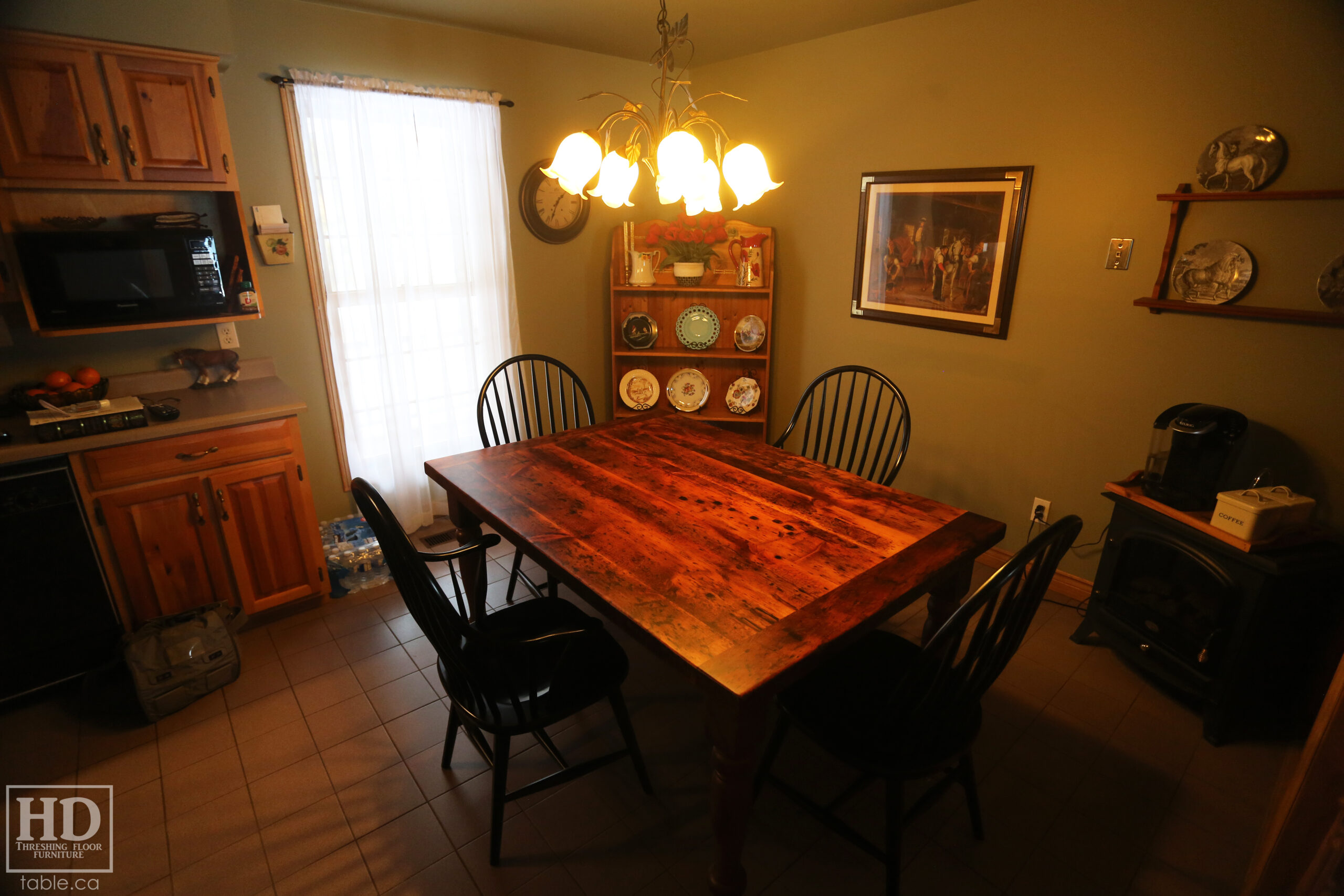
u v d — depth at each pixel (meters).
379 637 2.58
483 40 3.14
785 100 3.47
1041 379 2.76
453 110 3.08
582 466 2.23
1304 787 1.28
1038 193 2.62
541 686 1.67
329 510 3.22
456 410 3.47
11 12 1.92
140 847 1.72
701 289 3.62
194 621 2.25
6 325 2.29
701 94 3.87
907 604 1.53
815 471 2.21
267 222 2.72
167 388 2.63
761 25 3.01
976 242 2.85
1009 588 1.26
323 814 1.82
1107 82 2.37
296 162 2.73
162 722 2.14
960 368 3.04
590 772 1.75
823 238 3.49
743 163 1.67
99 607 2.23
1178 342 2.35
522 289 3.64
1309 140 1.97
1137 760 1.99
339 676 2.37
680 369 3.93
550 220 3.61
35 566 2.08
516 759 2.00
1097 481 2.67
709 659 1.28
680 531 1.78
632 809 1.83
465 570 2.27
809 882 1.62
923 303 3.11
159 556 2.31
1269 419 2.17
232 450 2.38
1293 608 1.92
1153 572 2.30
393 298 3.08
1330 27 1.89
